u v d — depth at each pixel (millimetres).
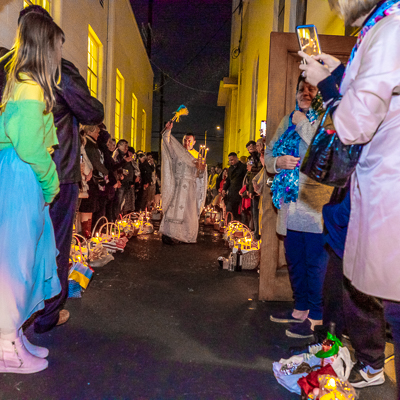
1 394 1751
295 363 1928
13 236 1814
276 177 2670
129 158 7523
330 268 1896
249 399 1792
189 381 1930
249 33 11328
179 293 3404
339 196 1646
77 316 2758
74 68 2295
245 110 11727
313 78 1438
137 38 12664
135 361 2119
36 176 1883
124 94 10523
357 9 1256
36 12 1928
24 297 1863
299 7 5578
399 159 1145
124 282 3686
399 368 1221
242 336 2510
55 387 1828
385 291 1165
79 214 5469
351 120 1147
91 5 7141
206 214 9250
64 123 2297
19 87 1840
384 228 1156
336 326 1902
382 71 1113
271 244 3223
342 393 1541
